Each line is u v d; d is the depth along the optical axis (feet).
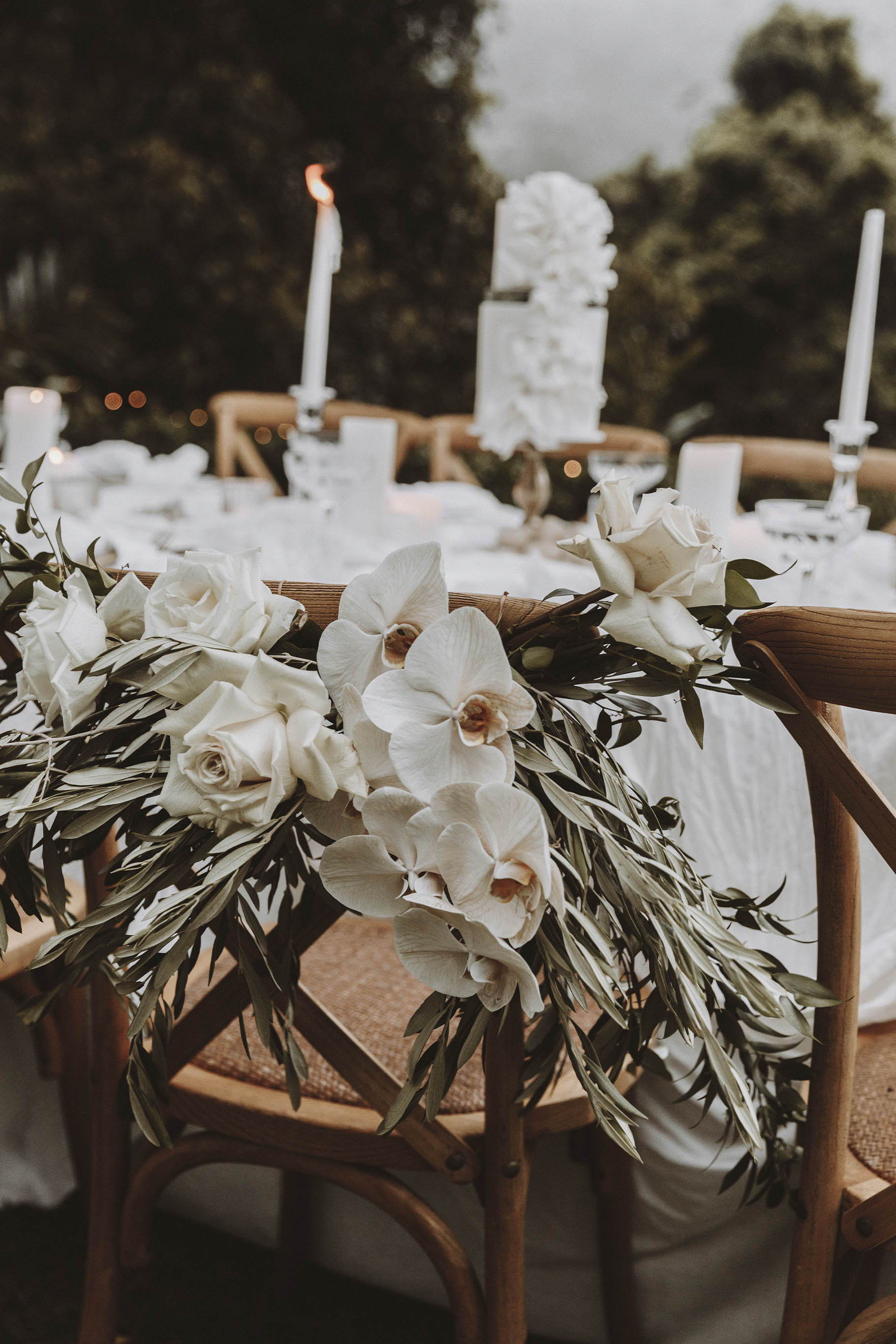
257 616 2.15
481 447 6.32
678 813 2.53
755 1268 3.66
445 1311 4.27
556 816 2.17
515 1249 2.77
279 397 8.71
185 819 2.15
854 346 4.80
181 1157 3.09
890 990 3.37
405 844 2.00
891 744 3.48
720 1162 3.58
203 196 18.69
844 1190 2.74
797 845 3.56
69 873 4.11
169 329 19.42
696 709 2.21
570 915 2.04
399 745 1.96
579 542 2.04
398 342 19.83
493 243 20.42
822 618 2.29
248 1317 4.18
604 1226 3.64
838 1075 2.68
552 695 2.27
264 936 2.18
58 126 18.60
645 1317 3.76
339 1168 2.93
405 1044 3.12
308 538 4.92
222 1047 3.22
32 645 2.26
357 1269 4.15
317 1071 3.11
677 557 2.02
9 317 17.25
